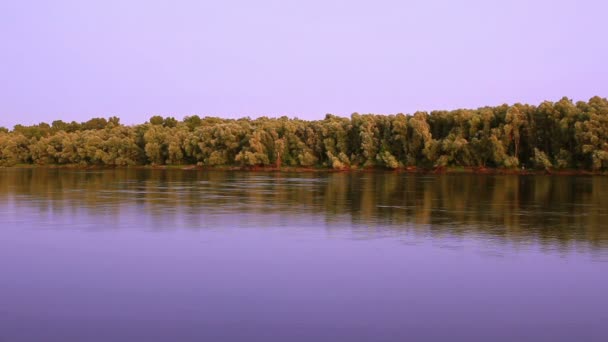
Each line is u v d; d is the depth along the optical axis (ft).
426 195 172.04
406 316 53.26
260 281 65.05
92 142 452.76
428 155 347.77
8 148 469.57
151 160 442.91
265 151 400.26
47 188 202.18
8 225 105.09
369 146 367.45
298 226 103.65
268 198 160.56
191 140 423.23
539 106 332.80
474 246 83.92
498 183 234.38
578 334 48.85
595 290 61.00
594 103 325.83
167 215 119.34
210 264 73.15
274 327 50.44
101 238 91.35
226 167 412.77
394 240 89.04
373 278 66.18
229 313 54.13
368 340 47.55
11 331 49.83
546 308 55.36
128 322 51.83
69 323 51.70
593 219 112.27
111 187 208.64
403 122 360.89
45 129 543.80
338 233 95.81
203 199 156.76
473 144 336.90
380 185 222.69
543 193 179.63
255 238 91.15
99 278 66.69
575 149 314.35
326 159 400.67
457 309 55.16
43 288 62.69
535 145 333.62
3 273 69.05
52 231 98.22
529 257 76.28
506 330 49.80
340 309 55.26
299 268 70.90
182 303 57.11
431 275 67.31
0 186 213.87
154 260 75.46
